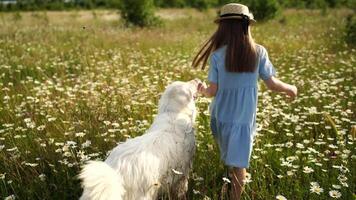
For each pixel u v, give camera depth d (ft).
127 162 10.41
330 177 13.44
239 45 11.91
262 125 17.03
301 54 34.88
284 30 53.93
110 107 19.75
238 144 12.26
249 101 12.22
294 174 13.09
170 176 11.60
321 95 21.58
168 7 154.81
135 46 40.78
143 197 10.48
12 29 56.75
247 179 12.49
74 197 13.25
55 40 45.42
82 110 19.44
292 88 12.65
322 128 17.30
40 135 16.69
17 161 14.12
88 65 31.76
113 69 29.50
